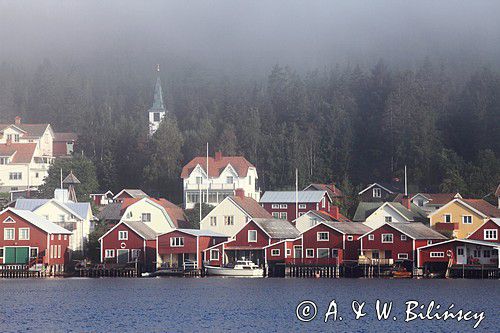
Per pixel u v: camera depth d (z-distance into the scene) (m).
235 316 106.69
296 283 146.75
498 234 155.88
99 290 138.12
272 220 167.88
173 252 160.62
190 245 160.12
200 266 160.38
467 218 167.88
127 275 161.25
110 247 164.12
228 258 163.25
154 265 164.00
